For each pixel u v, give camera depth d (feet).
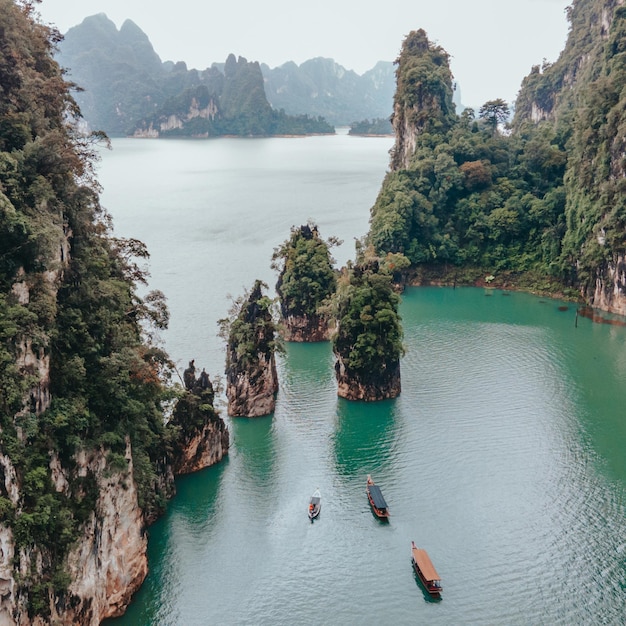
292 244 427.74
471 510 231.09
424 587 193.88
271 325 302.25
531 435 284.20
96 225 233.55
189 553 208.44
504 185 584.81
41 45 215.10
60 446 161.38
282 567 203.51
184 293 462.19
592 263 487.20
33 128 191.21
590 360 373.40
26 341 153.89
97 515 168.35
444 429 289.53
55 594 149.38
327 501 236.84
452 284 560.20
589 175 502.38
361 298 314.35
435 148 615.98
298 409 310.24
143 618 181.16
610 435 284.61
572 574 199.82
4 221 155.74
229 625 180.55
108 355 186.60
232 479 250.37
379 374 314.55
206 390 262.47
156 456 228.84
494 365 364.58
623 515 228.63
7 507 136.15
